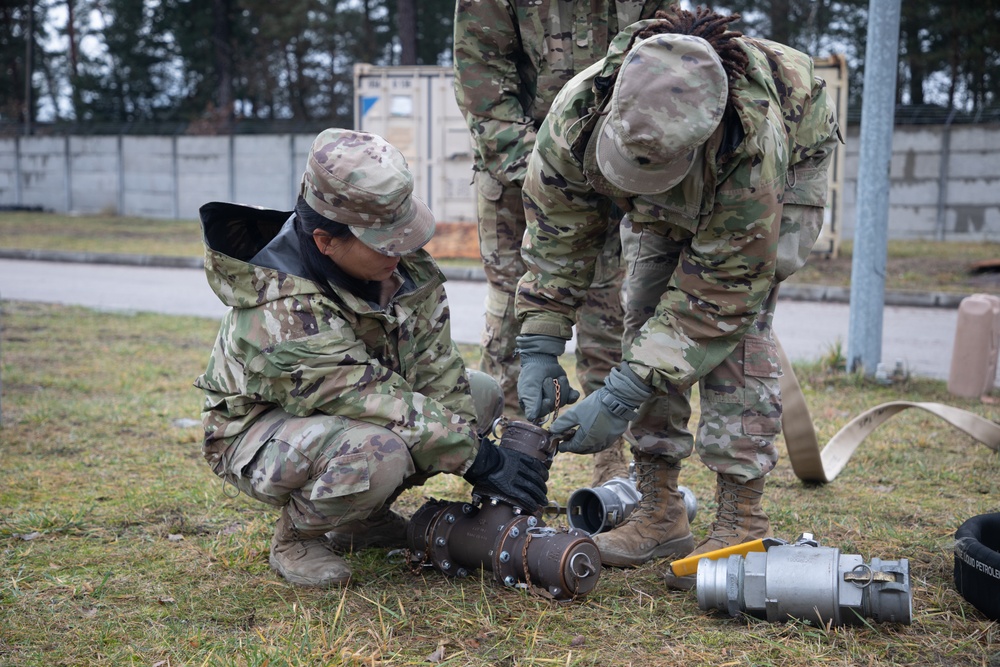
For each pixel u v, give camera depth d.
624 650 2.39
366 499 2.67
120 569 2.94
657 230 2.64
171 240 19.94
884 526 3.32
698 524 3.46
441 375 2.96
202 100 38.88
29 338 7.71
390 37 35.81
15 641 2.45
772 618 2.52
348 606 2.65
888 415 4.25
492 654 2.36
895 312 10.43
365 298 2.71
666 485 3.07
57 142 30.16
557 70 3.38
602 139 2.28
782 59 2.78
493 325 3.78
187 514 3.48
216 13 36.16
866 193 6.04
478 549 2.74
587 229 2.74
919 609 2.61
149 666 2.31
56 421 4.92
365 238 2.52
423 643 2.43
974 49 25.97
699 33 2.35
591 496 3.24
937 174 20.05
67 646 2.42
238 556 3.03
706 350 2.59
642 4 3.33
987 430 4.14
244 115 38.88
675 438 3.02
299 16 32.06
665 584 2.84
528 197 2.80
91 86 38.69
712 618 2.58
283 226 2.74
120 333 8.09
